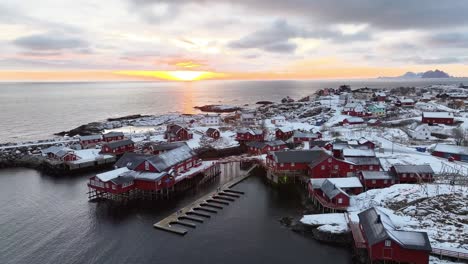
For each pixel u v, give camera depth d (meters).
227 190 69.62
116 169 70.69
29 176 81.50
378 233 40.69
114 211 59.91
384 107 150.12
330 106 186.38
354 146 87.31
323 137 108.44
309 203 62.47
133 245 48.12
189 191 70.12
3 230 52.75
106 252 46.31
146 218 57.06
